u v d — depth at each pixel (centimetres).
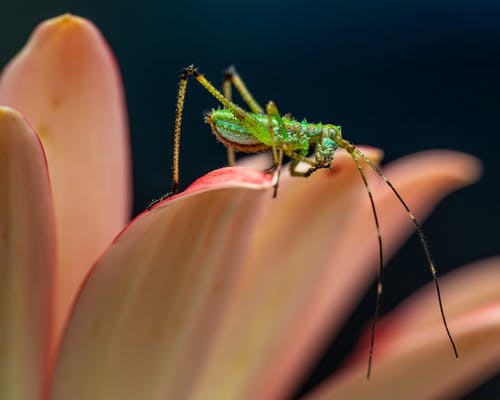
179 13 26
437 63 26
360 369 12
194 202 11
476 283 13
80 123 12
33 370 12
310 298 12
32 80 12
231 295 12
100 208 12
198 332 12
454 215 22
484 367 12
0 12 23
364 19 27
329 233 12
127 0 25
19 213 11
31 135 11
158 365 12
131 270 11
